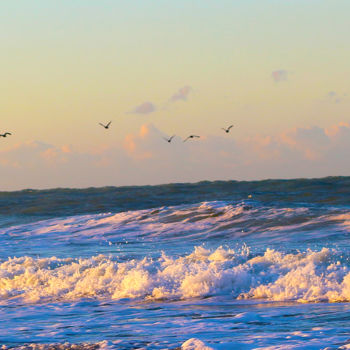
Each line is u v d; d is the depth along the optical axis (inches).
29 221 6530.5
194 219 4717.0
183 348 1144.8
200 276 2021.4
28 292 2233.0
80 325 1552.7
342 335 1195.9
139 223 4874.5
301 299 1760.6
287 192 7780.5
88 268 2492.6
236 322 1453.0
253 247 3373.5
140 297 1985.7
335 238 3484.3
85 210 7396.7
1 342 1348.4
